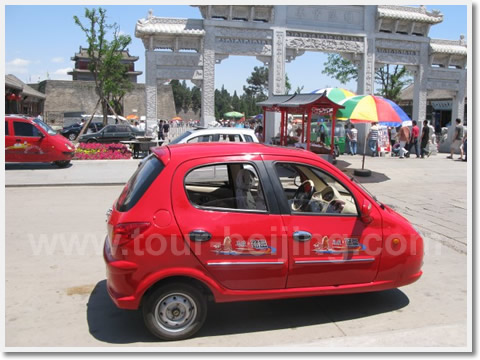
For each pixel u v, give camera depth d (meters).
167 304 3.82
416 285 5.30
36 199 10.04
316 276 4.12
